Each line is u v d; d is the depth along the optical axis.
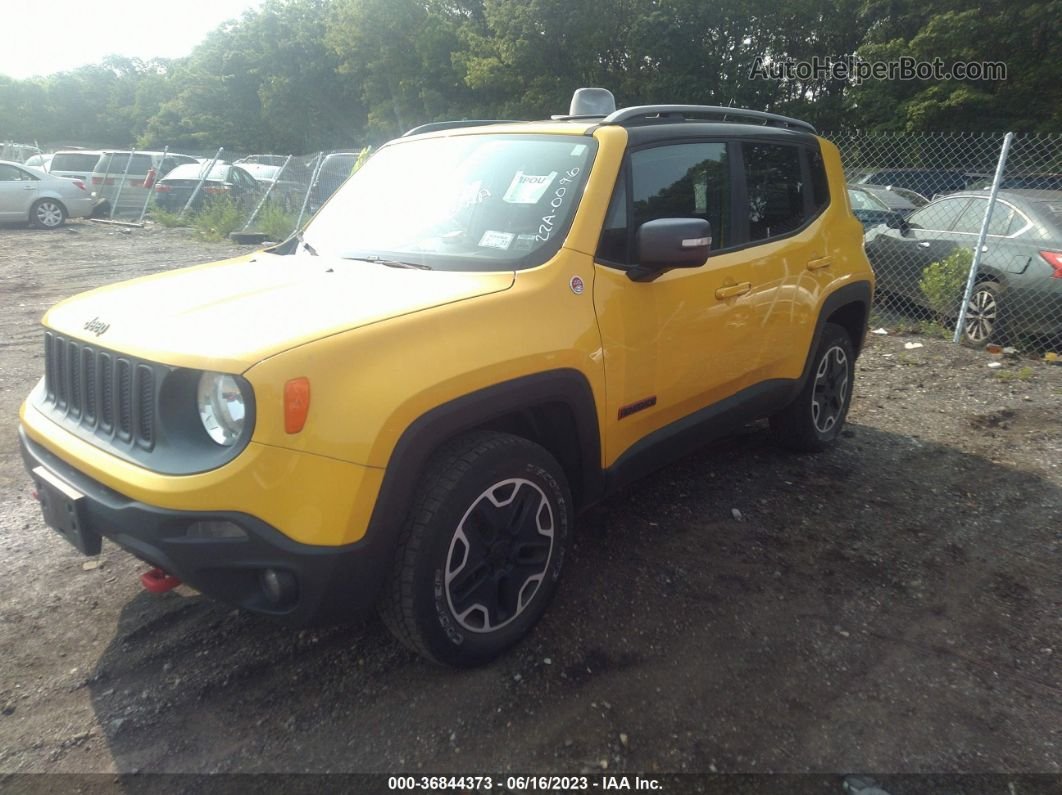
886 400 5.90
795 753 2.42
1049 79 21.66
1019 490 4.30
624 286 3.12
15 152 31.48
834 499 4.16
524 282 2.85
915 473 4.53
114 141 69.75
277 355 2.21
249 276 3.06
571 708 2.60
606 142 3.21
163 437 2.31
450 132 3.87
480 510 2.64
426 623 2.52
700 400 3.66
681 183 3.51
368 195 3.74
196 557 2.23
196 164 19.41
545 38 28.08
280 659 2.83
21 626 3.01
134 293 2.92
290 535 2.23
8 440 4.84
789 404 4.52
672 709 2.59
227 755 2.40
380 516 2.34
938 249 8.09
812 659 2.85
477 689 2.68
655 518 3.90
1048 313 6.85
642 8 26.12
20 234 16.36
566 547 2.99
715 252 3.65
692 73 25.97
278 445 2.19
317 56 44.44
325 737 2.47
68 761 2.38
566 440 3.03
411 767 2.37
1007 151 7.14
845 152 11.90
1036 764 2.38
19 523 3.81
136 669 2.78
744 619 3.08
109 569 3.41
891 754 2.41
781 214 4.14
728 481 4.36
